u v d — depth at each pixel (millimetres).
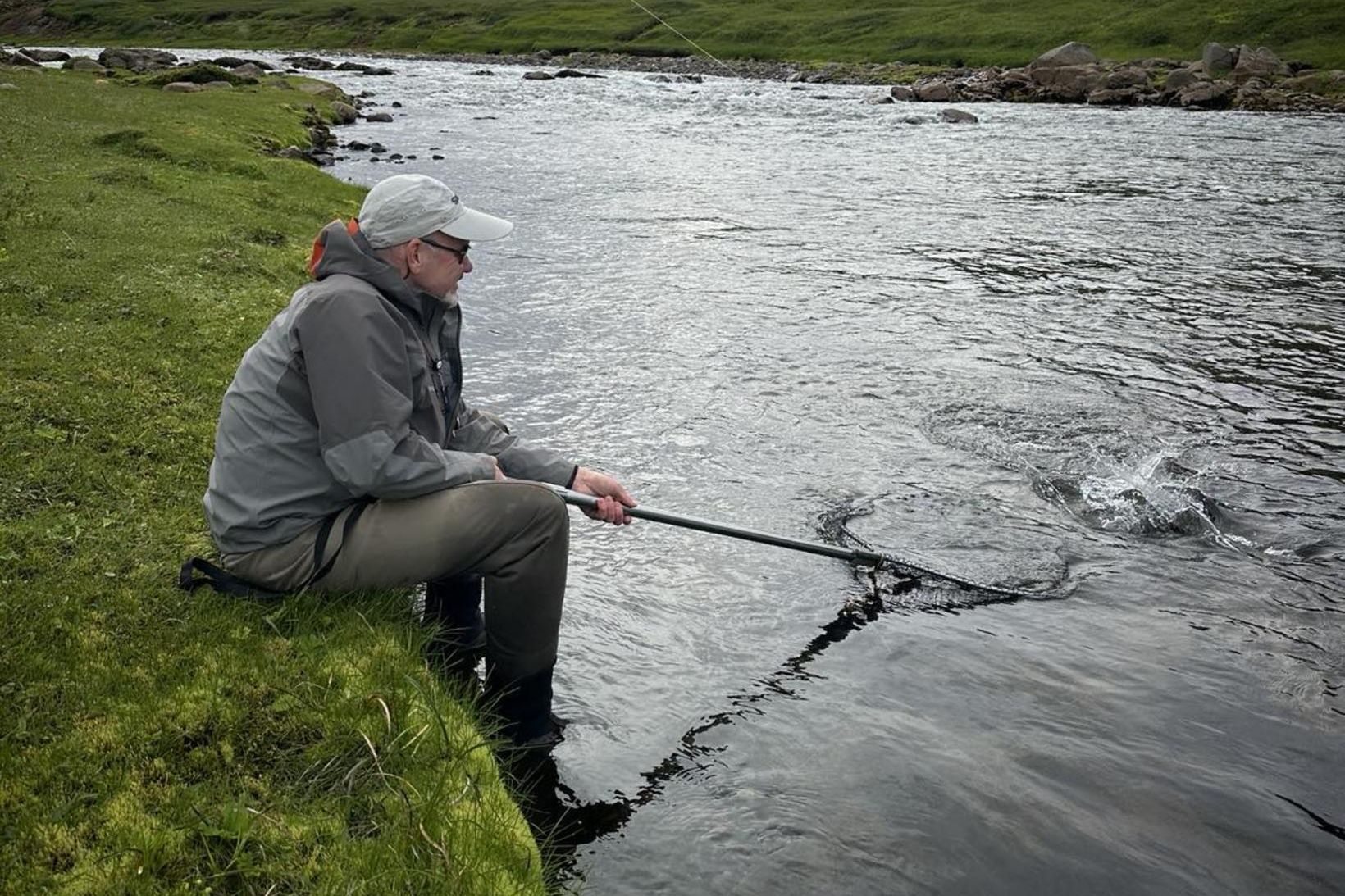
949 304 12125
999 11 79375
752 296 12289
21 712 3617
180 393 6930
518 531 4125
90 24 120688
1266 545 6508
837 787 4234
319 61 66312
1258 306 12281
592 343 10281
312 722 3793
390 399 3967
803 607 5617
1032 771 4383
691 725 4598
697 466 7414
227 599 4367
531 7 106938
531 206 18078
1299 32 63250
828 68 66250
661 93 49562
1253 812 4199
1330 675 5176
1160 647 5371
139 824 3215
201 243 11375
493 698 4355
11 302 8180
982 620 5574
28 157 15328
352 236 4090
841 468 7457
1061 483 7309
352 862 3225
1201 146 29797
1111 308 12070
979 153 27500
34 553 4590
